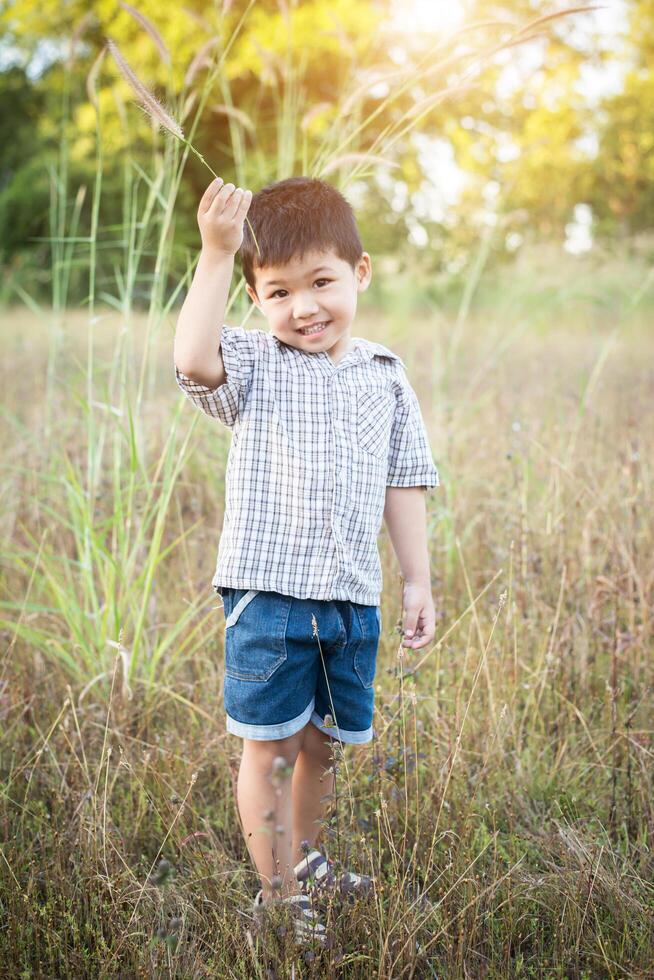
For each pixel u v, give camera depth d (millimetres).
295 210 1968
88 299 3166
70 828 2193
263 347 2033
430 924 1927
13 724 2576
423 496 2252
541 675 2736
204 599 3314
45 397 5059
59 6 13070
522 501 3285
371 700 2146
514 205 13344
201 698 2801
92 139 11586
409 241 12977
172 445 2904
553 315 8945
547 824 2258
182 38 10047
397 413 2191
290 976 1713
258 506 1984
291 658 1963
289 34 3633
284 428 1979
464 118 12703
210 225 1821
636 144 16781
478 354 7293
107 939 1895
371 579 2092
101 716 2602
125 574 2914
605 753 2455
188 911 1972
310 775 2199
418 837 2020
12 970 1798
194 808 2244
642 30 17531
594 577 3254
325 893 1826
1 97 18688
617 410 5371
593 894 1984
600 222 15078
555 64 14180
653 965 1810
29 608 2875
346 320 2035
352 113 2898
